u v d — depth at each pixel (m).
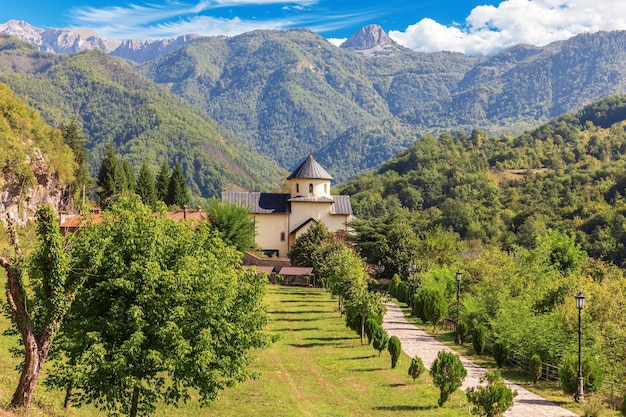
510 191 175.25
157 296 21.61
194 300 22.72
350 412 28.47
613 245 110.88
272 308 61.66
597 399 29.80
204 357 21.62
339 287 50.56
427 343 46.19
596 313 42.91
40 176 111.12
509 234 137.88
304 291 76.81
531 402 30.42
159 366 21.89
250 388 32.16
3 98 110.75
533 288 52.97
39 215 20.02
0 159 92.12
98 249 20.94
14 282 20.16
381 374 36.06
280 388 32.56
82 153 145.12
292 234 97.06
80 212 23.56
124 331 21.47
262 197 99.06
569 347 37.22
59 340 21.47
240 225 82.38
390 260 81.69
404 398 30.95
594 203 137.38
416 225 155.25
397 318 58.62
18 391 20.42
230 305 23.80
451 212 156.12
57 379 21.50
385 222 86.69
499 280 54.38
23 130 111.25
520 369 38.25
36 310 21.16
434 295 51.84
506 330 40.84
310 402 30.22
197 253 23.62
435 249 80.56
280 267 87.06
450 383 29.25
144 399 23.19
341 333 49.53
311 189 98.12
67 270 20.19
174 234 23.55
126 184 124.44
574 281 48.25
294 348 43.41
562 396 31.95
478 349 42.47
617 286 49.56
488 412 25.47
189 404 29.03
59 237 20.19
